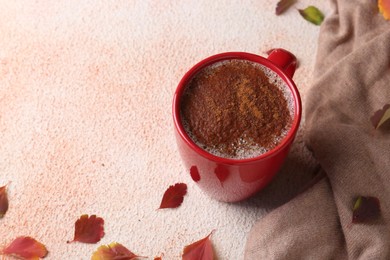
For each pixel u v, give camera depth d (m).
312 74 0.61
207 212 0.56
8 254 0.54
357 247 0.51
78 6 0.65
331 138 0.54
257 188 0.54
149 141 0.59
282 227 0.52
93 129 0.59
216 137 0.48
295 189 0.57
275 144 0.48
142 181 0.57
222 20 0.64
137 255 0.54
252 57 0.50
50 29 0.64
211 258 0.54
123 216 0.56
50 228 0.55
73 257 0.54
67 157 0.58
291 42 0.62
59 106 0.60
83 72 0.62
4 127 0.59
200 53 0.62
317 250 0.51
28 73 0.62
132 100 0.60
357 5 0.61
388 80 0.56
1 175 0.57
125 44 0.63
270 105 0.49
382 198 0.52
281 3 0.64
